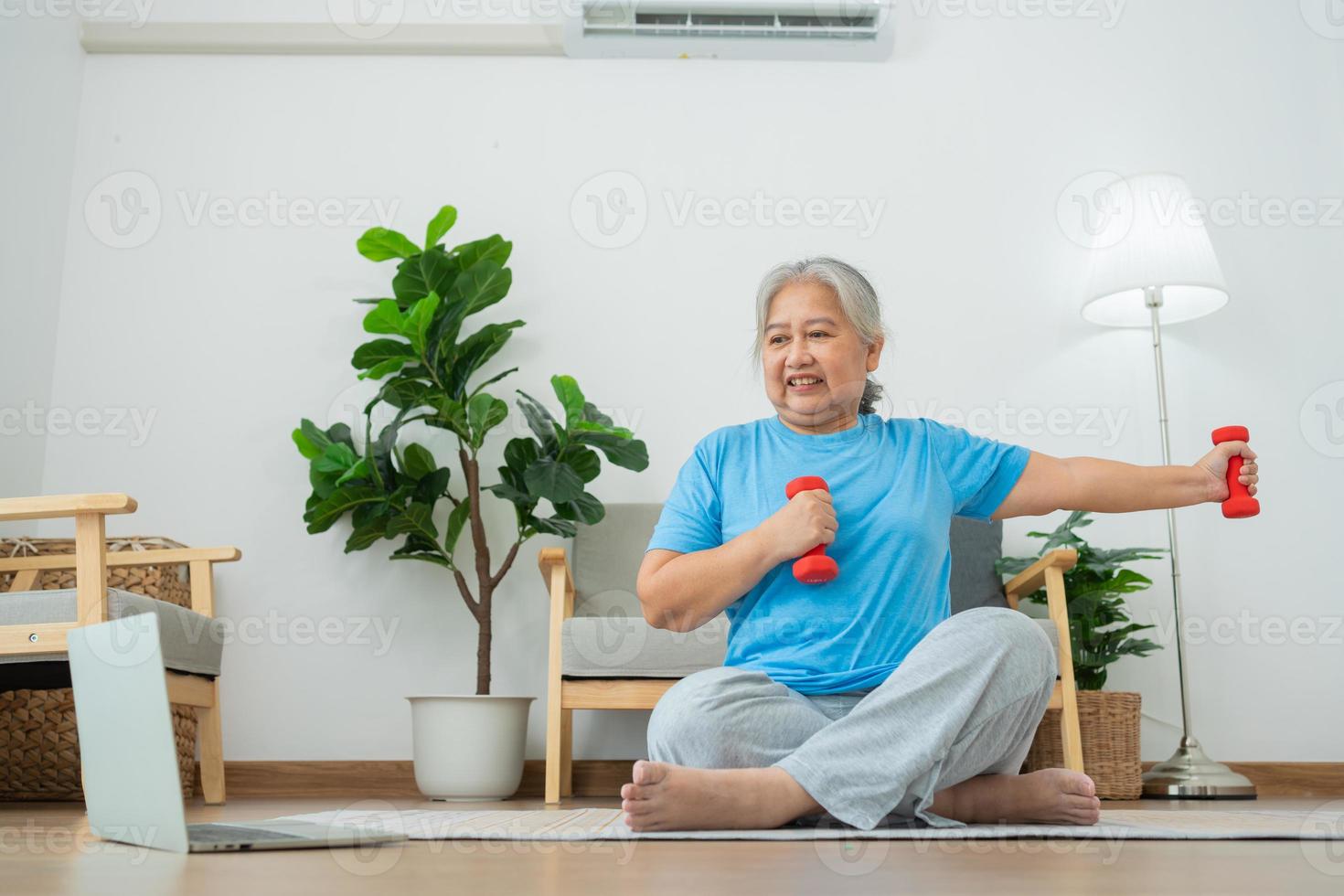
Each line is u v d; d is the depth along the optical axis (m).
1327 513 3.11
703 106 3.31
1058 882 0.76
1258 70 3.35
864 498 1.36
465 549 3.06
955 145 3.30
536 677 2.99
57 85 3.18
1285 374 3.18
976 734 1.19
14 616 1.90
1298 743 3.00
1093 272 3.04
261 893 0.67
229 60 3.31
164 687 0.96
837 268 1.45
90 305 3.16
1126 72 3.34
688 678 1.29
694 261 3.23
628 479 3.12
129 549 2.67
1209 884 0.75
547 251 3.23
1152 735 2.99
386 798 2.81
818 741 1.17
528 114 3.30
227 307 3.18
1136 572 2.85
